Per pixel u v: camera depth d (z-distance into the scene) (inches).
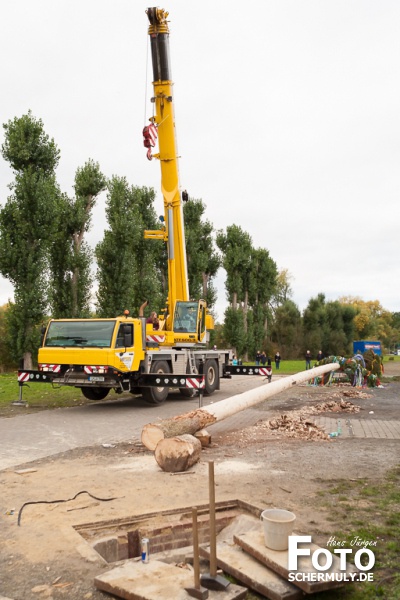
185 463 290.8
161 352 590.6
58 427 442.9
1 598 153.3
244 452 340.2
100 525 208.7
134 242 1363.2
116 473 288.7
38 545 188.9
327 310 2854.3
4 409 555.2
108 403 615.2
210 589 152.6
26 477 281.4
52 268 1326.3
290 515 171.6
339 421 464.4
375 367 921.5
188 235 1679.4
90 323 546.9
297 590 150.6
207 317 721.0
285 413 515.8
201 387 524.4
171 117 669.3
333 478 275.9
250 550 168.9
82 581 163.3
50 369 551.2
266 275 2305.6
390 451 343.3
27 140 1230.3
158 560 183.0
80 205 1321.4
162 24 663.1
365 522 209.3
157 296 1494.8
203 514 225.0
